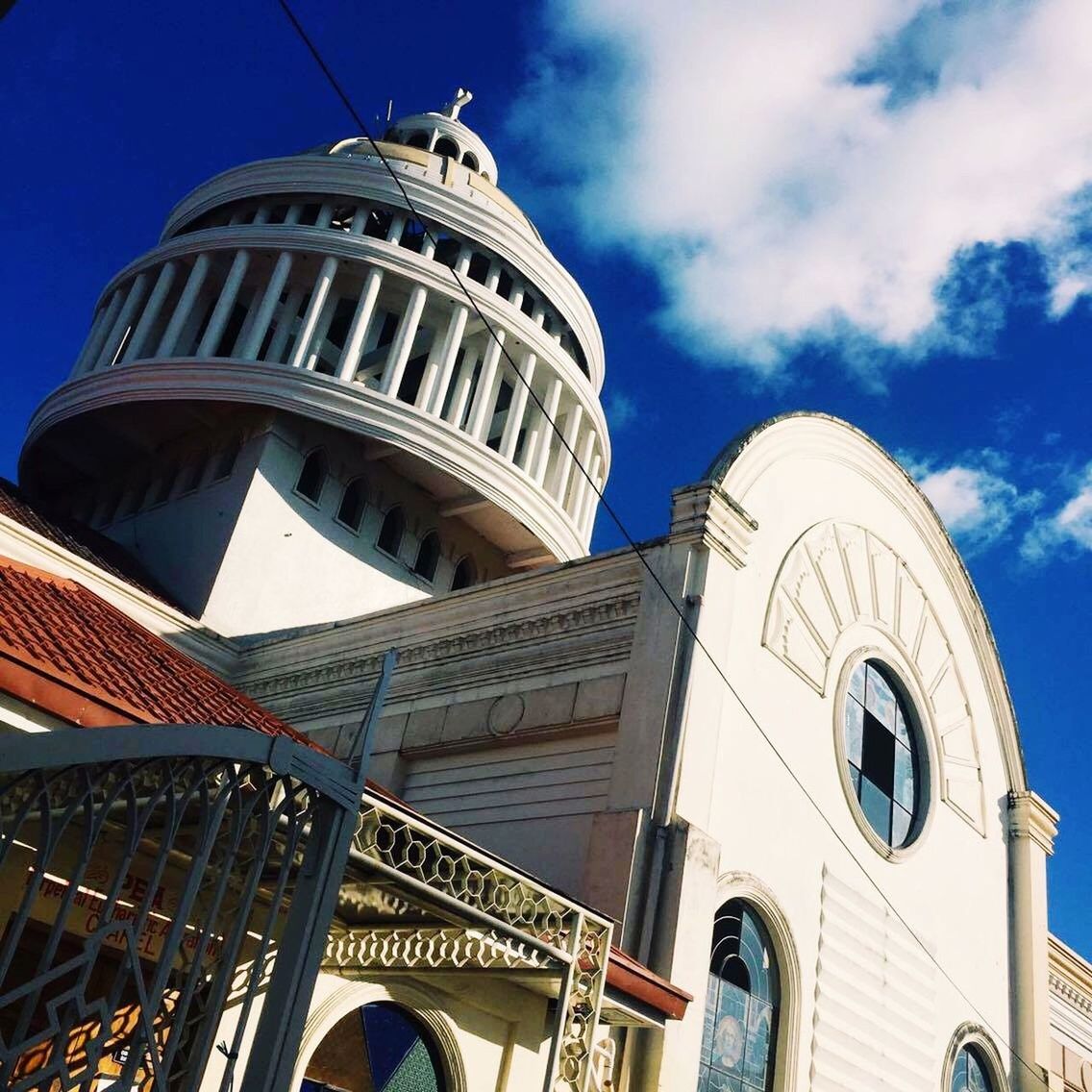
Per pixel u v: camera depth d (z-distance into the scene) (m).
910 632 19.88
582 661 15.77
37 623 8.50
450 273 29.45
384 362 29.33
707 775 13.95
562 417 32.88
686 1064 12.12
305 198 30.70
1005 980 19.78
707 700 14.31
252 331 27.30
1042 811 21.61
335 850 6.11
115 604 20.12
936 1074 17.31
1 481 26.20
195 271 28.94
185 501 26.23
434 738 17.02
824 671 17.23
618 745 14.23
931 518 21.20
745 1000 14.26
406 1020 10.23
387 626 19.12
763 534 16.67
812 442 18.53
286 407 25.31
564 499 32.75
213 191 31.77
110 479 29.50
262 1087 5.46
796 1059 14.45
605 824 13.50
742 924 14.57
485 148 38.34
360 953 9.54
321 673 20.02
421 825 7.77
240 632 23.36
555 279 33.44
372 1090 9.80
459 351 31.30
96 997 8.18
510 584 17.30
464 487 27.22
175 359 26.09
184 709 8.36
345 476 26.56
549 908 8.97
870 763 18.12
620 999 10.66
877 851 17.33
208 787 6.13
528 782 15.49
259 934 8.89
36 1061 7.79
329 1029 9.50
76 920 8.15
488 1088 10.57
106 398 26.55
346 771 6.26
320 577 25.19
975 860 20.00
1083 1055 24.03
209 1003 5.52
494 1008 10.71
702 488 15.43
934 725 19.78
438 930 9.13
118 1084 5.01
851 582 18.47
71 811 5.14
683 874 12.84
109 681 7.96
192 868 5.50
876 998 16.33
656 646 14.69
